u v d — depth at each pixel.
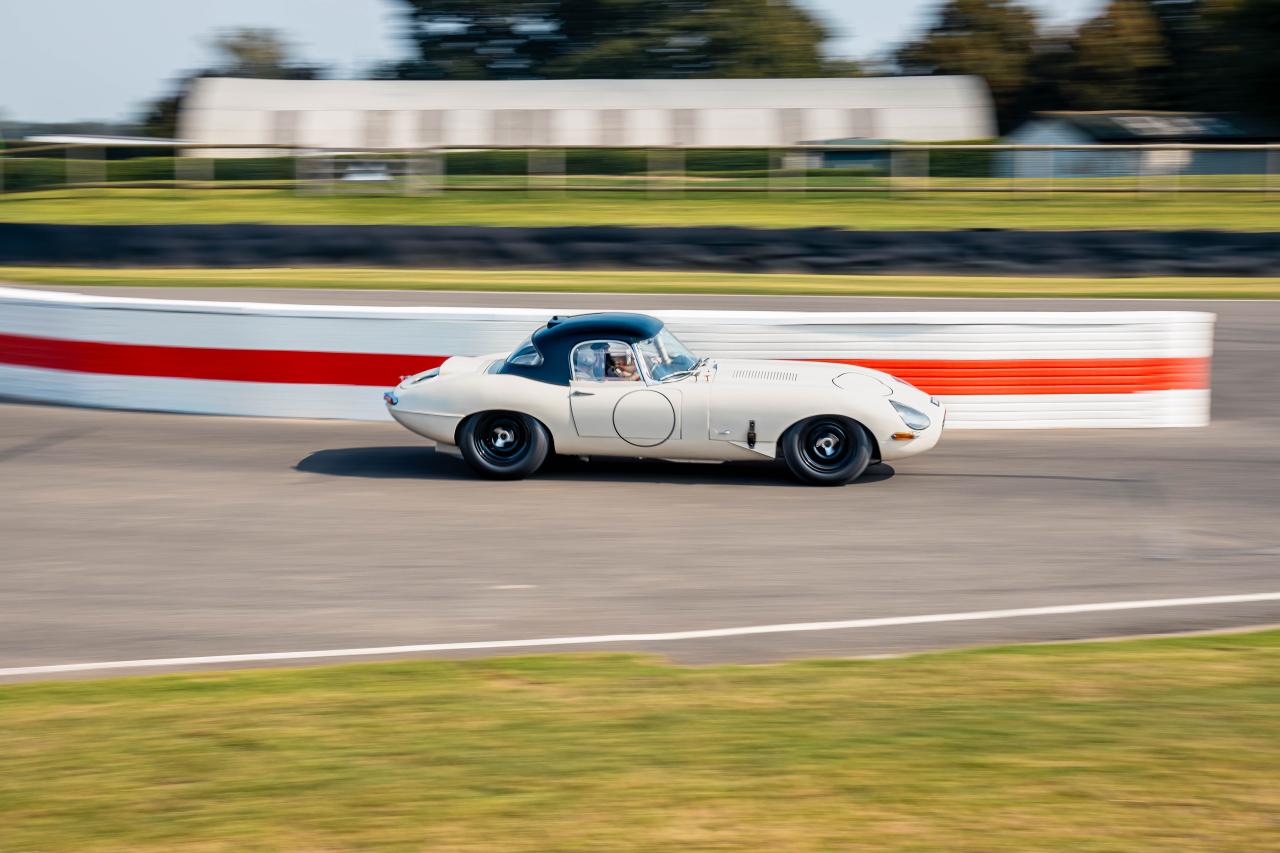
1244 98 37.19
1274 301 16.14
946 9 54.62
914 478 8.23
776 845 3.41
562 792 3.76
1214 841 3.42
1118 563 6.45
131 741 4.19
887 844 3.41
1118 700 4.52
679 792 3.75
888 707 4.46
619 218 22.77
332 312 9.95
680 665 5.02
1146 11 51.34
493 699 4.57
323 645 5.32
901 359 9.56
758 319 9.48
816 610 5.74
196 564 6.43
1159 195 23.52
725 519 7.25
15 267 20.61
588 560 6.48
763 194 24.44
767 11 58.69
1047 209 23.16
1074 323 9.64
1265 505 7.58
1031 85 53.16
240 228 20.20
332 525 7.14
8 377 11.03
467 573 6.27
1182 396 9.84
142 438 9.41
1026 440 9.34
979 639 5.38
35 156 27.28
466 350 9.75
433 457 8.85
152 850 3.41
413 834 3.49
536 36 61.25
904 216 22.75
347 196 25.05
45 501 7.66
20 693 4.71
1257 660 4.98
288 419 10.14
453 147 24.91
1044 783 3.79
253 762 4.01
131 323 10.40
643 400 7.92
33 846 3.45
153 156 29.05
